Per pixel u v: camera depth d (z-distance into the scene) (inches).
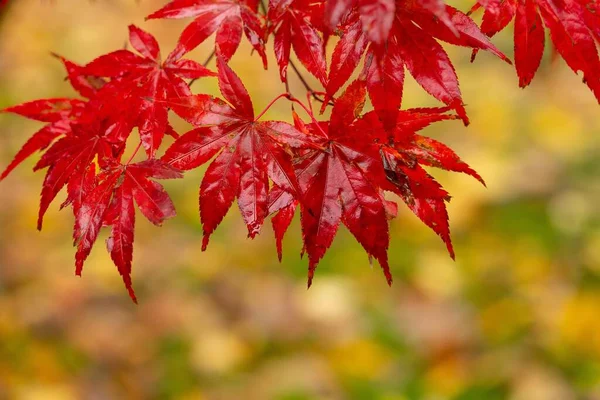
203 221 46.1
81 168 50.3
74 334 152.3
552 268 165.8
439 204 47.5
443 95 44.0
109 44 245.1
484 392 136.4
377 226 45.9
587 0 47.1
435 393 138.3
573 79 238.8
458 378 140.5
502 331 150.4
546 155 204.5
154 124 50.3
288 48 49.5
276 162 46.5
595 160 199.0
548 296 157.4
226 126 47.4
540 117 218.7
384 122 44.8
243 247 176.4
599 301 152.0
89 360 147.3
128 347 150.6
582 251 168.7
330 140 47.3
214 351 148.3
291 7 49.4
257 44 52.6
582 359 140.4
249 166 46.7
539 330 148.3
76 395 138.7
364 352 146.6
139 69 52.9
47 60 235.9
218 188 46.4
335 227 46.1
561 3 46.8
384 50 44.6
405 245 176.2
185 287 165.9
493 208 184.7
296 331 153.7
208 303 161.6
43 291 162.9
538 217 180.5
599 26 46.7
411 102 215.8
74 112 60.0
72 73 60.0
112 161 48.9
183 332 153.6
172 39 246.7
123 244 47.3
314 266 46.3
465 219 182.1
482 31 46.2
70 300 161.6
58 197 190.2
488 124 214.7
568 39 46.6
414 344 150.4
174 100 47.5
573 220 178.2
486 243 175.8
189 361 146.9
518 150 207.0
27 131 208.2
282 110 211.2
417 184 47.2
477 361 144.3
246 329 154.7
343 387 140.0
